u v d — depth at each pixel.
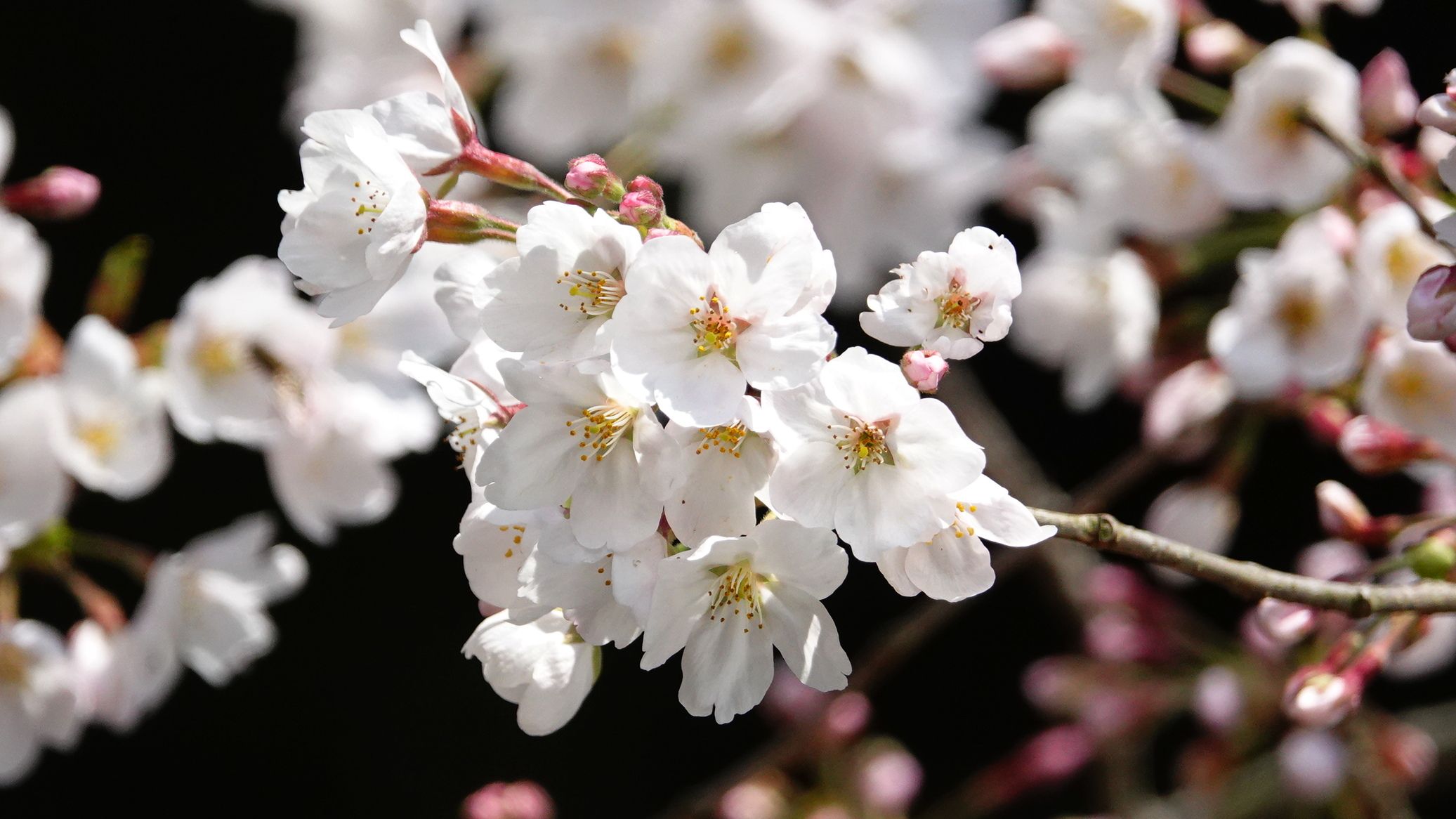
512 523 0.92
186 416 1.08
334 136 0.93
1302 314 1.07
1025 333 1.25
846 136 1.06
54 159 1.66
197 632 1.10
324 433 1.11
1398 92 1.06
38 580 1.62
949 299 0.91
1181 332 1.21
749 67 1.04
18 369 1.06
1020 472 1.40
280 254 0.93
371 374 1.12
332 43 1.10
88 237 1.65
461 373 0.94
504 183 0.94
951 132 1.07
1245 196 1.08
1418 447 1.03
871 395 0.91
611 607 0.92
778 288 0.90
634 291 0.90
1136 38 1.11
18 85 1.65
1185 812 1.45
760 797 1.38
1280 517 1.67
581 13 1.05
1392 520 1.01
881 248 1.08
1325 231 1.06
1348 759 1.24
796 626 0.92
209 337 1.09
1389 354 1.04
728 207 1.07
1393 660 1.15
